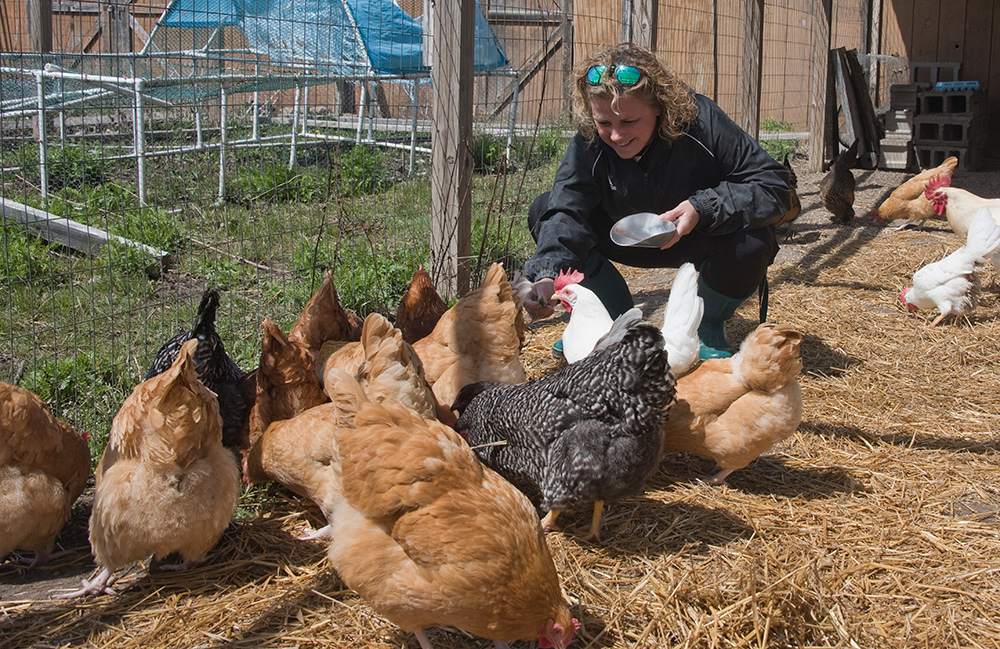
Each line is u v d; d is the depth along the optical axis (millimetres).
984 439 4254
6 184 7973
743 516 3561
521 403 3381
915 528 3436
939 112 12414
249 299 5969
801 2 15047
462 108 5617
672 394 3141
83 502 3660
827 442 4270
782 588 2912
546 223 4668
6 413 2889
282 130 11828
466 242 5883
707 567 3170
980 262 5867
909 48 13664
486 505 2502
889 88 13000
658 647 2709
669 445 3807
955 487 3787
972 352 5480
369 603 2631
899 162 12469
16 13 9305
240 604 2945
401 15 10250
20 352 4918
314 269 5566
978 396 4793
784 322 6164
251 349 5176
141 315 5422
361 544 2580
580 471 3131
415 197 7898
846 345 5668
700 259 4934
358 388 2684
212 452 3014
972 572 3109
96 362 4605
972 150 11891
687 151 4508
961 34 13008
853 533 3416
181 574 3141
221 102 7746
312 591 3025
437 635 2824
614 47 4250
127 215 6953
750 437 3598
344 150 10781
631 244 4094
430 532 2432
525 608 2482
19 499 2934
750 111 9758
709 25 11930
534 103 12117
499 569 2426
